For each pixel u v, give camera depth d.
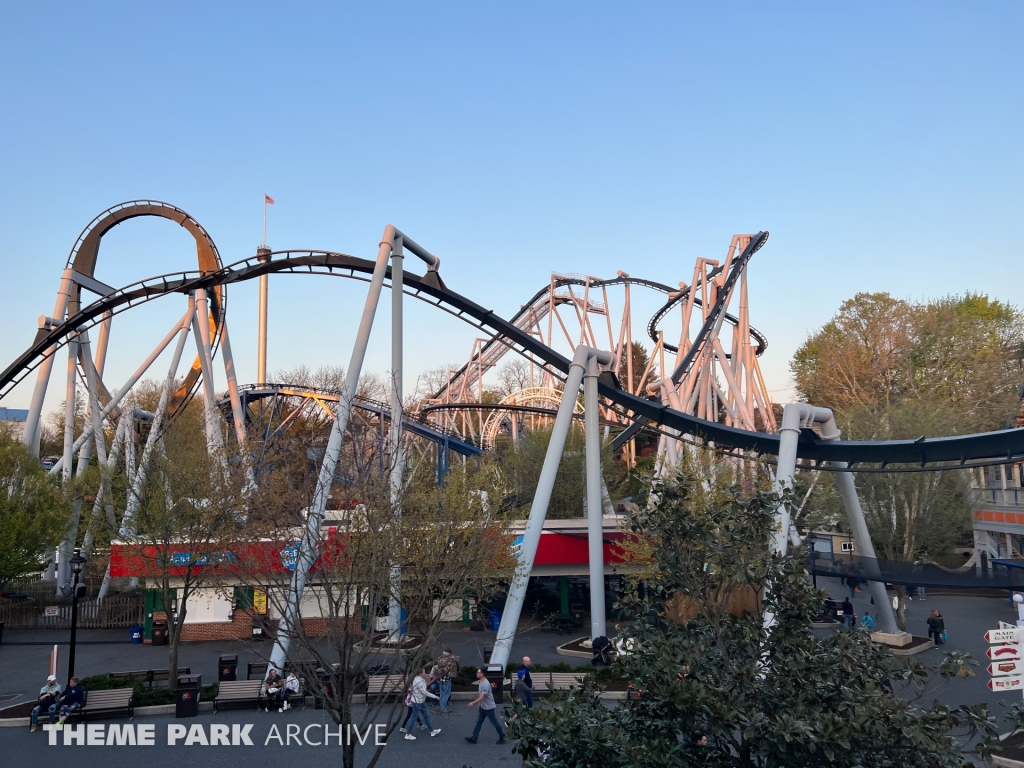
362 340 29.03
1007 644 14.15
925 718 8.35
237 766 16.66
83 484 38.59
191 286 35.62
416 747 17.88
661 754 8.44
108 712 20.25
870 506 40.31
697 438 34.31
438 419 72.44
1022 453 28.03
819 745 8.24
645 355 103.00
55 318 39.66
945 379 61.44
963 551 52.12
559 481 48.91
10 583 39.44
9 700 22.28
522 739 9.30
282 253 34.66
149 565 28.28
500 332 36.50
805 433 30.28
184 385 53.28
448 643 30.11
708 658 9.54
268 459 29.33
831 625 33.78
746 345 55.69
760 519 10.05
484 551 20.70
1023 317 64.56
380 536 14.69
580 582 42.25
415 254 33.28
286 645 23.50
